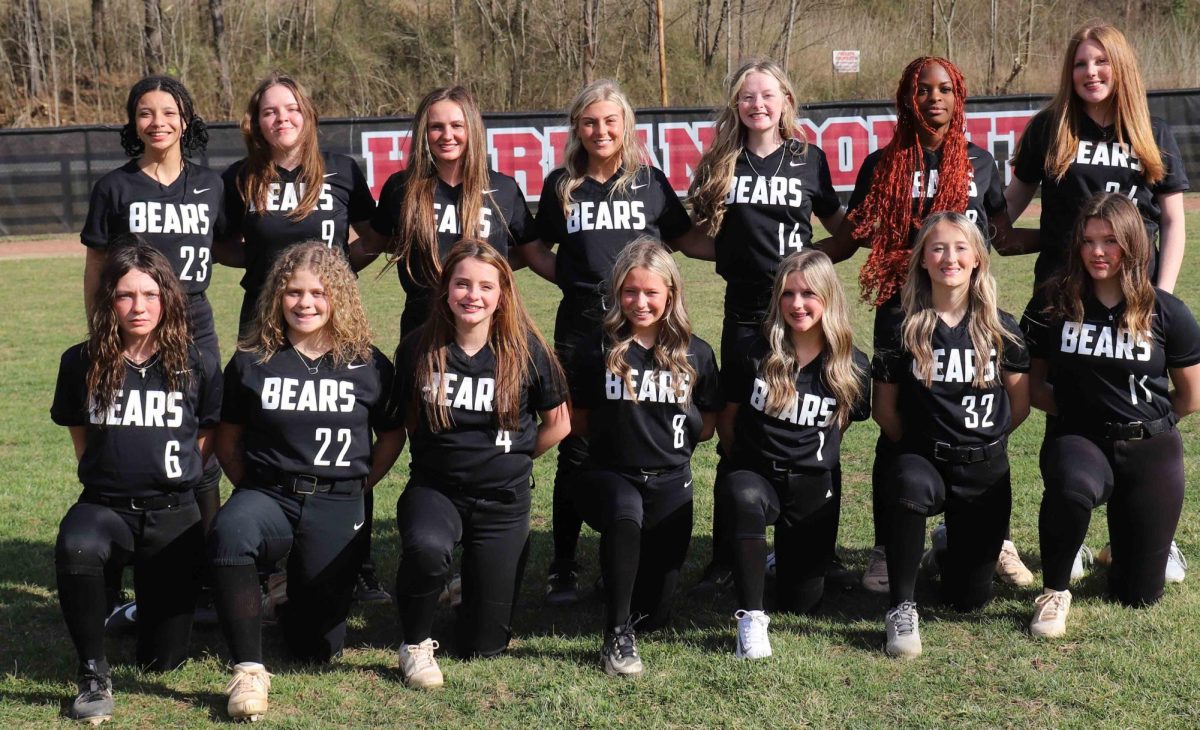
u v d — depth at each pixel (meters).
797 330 4.02
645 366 3.97
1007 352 4.07
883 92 27.05
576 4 27.62
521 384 3.84
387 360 3.96
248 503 3.64
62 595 3.47
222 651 4.04
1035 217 14.58
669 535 4.03
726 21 28.47
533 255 4.71
